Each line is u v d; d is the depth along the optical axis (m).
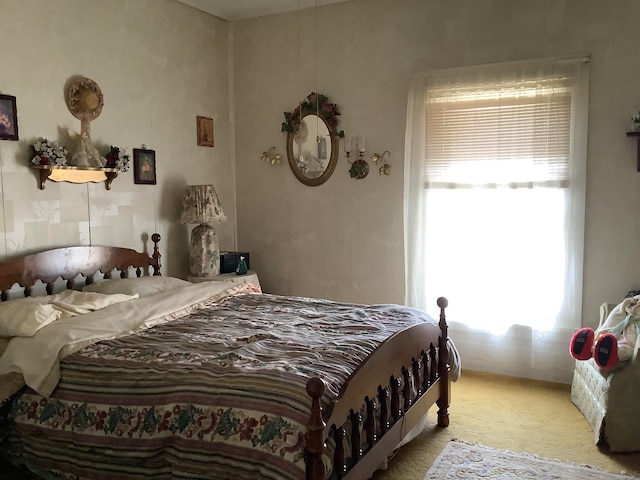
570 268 3.75
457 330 4.16
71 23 3.52
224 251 4.94
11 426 2.60
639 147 3.51
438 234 4.11
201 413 2.10
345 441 2.12
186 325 2.99
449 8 4.05
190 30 4.48
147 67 4.09
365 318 3.09
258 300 3.62
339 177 4.54
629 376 2.87
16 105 3.20
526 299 3.88
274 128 4.80
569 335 3.80
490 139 3.90
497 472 2.70
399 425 2.59
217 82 4.80
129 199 3.97
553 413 3.41
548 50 3.77
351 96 4.45
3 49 3.13
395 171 4.33
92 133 3.68
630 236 3.63
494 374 4.09
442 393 3.21
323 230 4.66
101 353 2.56
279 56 4.72
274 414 1.97
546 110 3.73
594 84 3.65
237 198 5.03
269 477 1.88
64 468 2.41
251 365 2.26
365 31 4.36
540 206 3.78
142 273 4.09
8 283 3.10
